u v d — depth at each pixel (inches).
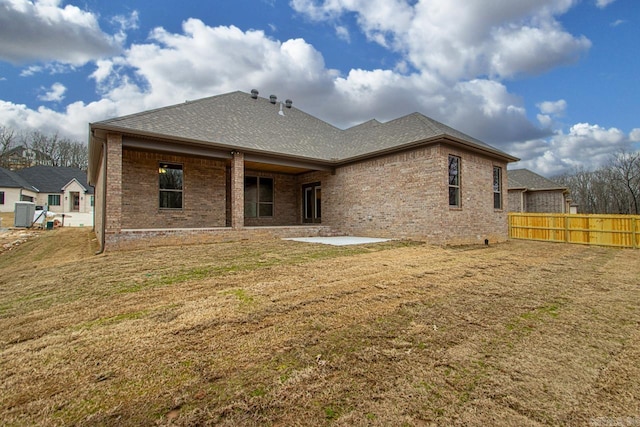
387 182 463.8
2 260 350.6
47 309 166.4
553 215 563.8
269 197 611.2
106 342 126.6
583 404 90.5
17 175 1269.7
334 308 167.6
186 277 229.3
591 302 186.1
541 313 166.6
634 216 473.7
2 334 135.9
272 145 496.1
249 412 85.3
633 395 95.2
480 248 425.7
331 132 697.0
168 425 79.8
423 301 182.5
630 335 139.2
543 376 105.1
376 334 136.5
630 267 303.7
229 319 150.6
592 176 1606.8
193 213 476.1
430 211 406.0
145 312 160.1
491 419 83.5
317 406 88.1
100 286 207.9
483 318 157.8
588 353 121.9
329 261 290.8
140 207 430.0
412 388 97.1
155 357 114.7
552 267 298.0
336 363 111.7
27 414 84.5
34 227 690.2
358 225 510.6
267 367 108.6
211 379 100.9
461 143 414.6
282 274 239.6
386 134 529.7
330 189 566.6
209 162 494.3
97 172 541.0
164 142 386.6
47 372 105.0
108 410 85.8
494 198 515.2
